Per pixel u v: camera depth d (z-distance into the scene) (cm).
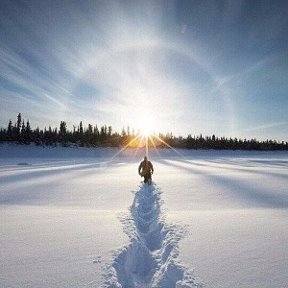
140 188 1470
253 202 1065
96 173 2470
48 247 536
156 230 709
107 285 388
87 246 541
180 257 489
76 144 10006
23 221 745
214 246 544
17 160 6097
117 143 10856
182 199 1127
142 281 452
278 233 632
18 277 412
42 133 9850
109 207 967
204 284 392
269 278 411
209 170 2905
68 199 1133
